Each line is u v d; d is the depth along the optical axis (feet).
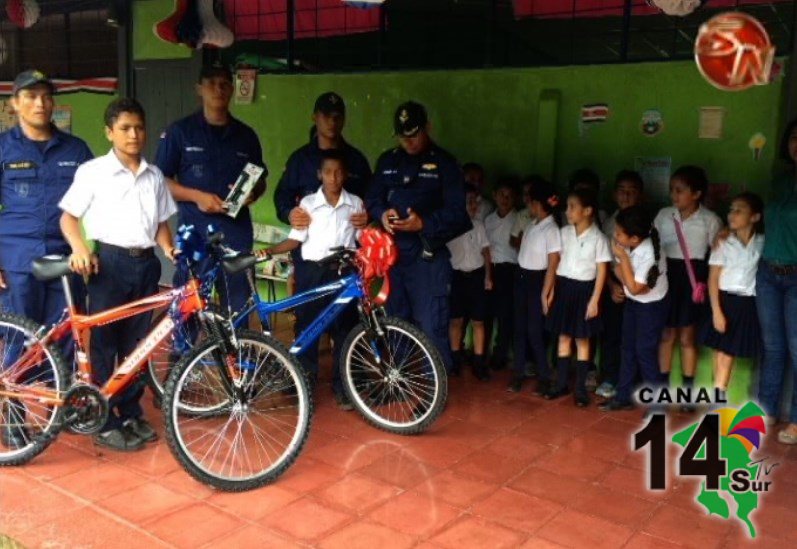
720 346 13.47
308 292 12.85
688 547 9.68
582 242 14.12
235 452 11.90
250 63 20.58
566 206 15.60
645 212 13.25
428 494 10.88
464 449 12.44
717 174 14.24
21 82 11.53
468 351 17.20
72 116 24.23
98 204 11.47
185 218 13.93
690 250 13.80
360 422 13.47
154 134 22.35
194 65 21.06
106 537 9.58
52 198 12.05
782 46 15.07
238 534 9.71
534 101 15.99
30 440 11.53
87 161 12.20
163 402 10.50
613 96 15.12
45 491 10.70
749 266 13.03
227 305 13.67
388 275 13.12
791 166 12.86
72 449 12.07
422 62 18.97
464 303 15.81
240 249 13.98
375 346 12.95
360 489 10.98
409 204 13.55
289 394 14.08
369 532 9.82
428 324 13.82
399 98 17.74
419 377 13.26
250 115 20.44
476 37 18.67
